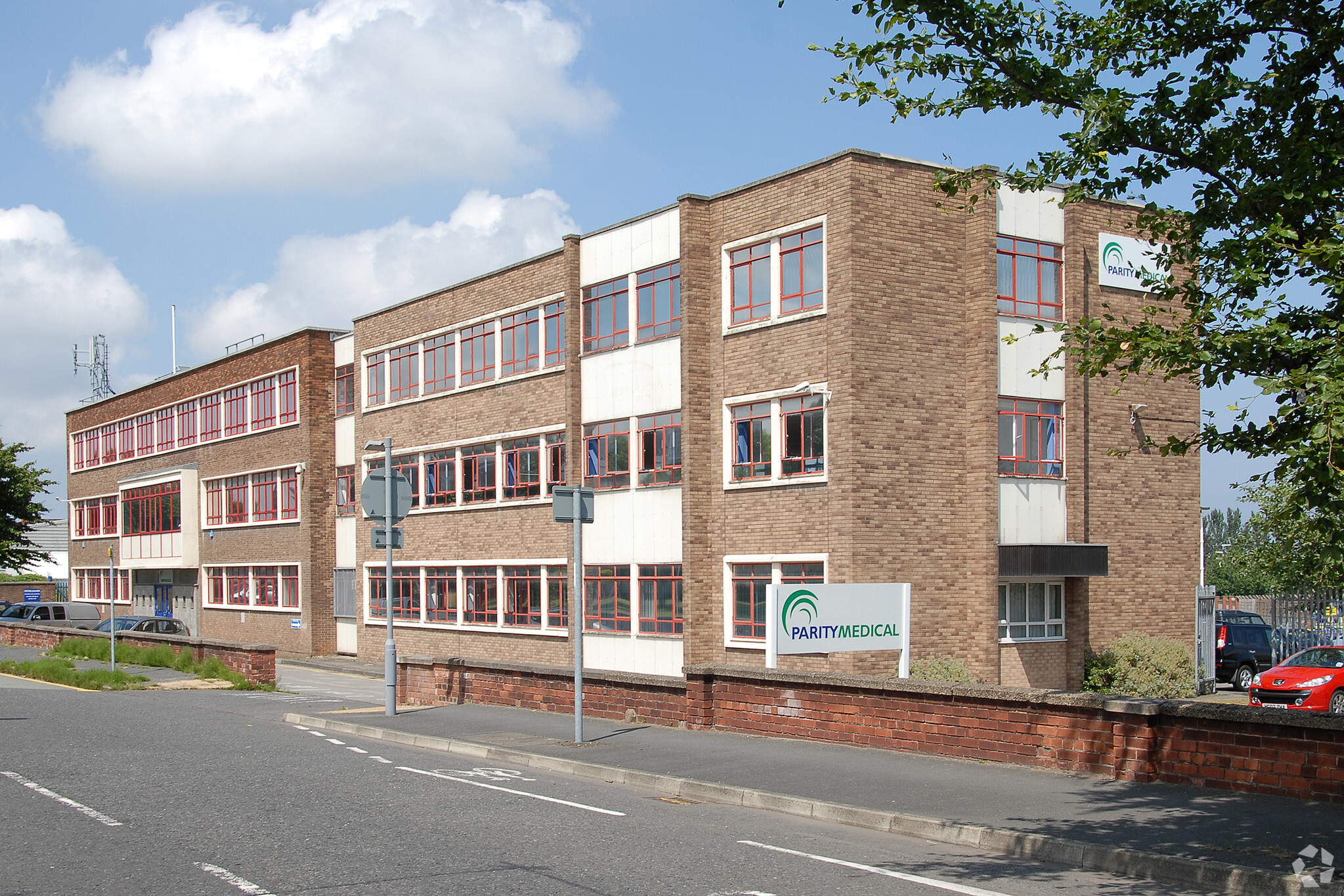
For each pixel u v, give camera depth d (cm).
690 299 2789
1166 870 883
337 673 3875
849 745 1509
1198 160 980
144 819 1055
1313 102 933
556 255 3300
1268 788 1116
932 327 2523
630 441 3017
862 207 2455
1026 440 2623
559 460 3291
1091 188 1020
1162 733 1197
